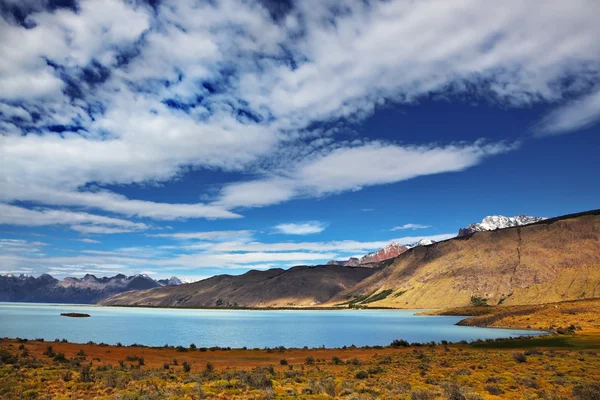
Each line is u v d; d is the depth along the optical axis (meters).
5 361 28.73
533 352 36.94
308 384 22.47
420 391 18.98
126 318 149.00
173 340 66.88
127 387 21.72
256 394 19.52
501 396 20.03
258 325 109.94
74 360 31.20
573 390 19.88
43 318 136.88
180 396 18.83
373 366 32.69
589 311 72.38
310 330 89.69
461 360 34.53
